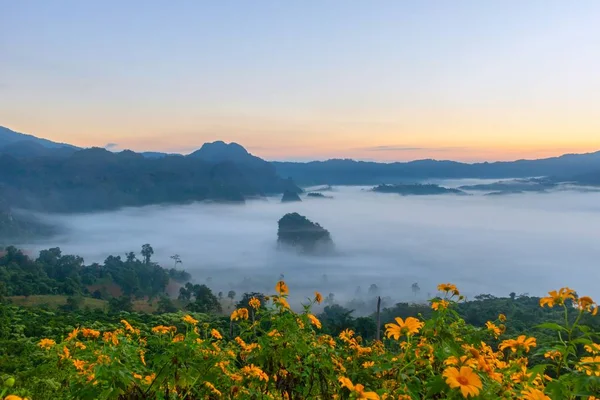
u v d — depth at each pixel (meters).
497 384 2.13
